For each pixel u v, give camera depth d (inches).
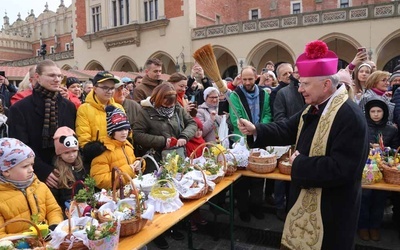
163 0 802.2
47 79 99.3
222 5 901.2
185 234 142.6
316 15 623.2
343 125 70.7
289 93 148.2
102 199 82.8
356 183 74.3
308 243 75.9
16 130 96.7
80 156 98.7
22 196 77.0
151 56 835.4
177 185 99.5
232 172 126.0
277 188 151.1
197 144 141.9
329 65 73.0
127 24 865.5
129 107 136.6
